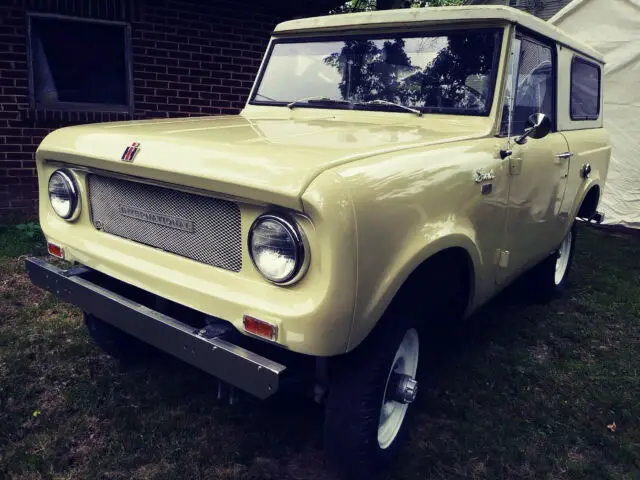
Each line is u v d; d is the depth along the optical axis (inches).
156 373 127.8
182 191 86.2
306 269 74.2
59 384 121.3
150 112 249.6
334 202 71.4
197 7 250.4
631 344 160.4
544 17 560.4
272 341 76.5
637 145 298.0
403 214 82.1
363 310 76.9
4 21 215.3
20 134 226.2
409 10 124.8
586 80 172.6
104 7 230.5
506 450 108.7
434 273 97.8
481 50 117.6
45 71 230.4
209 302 82.5
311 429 111.3
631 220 304.3
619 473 105.4
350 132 104.1
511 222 121.0
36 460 97.2
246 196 76.5
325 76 135.0
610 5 294.4
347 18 132.6
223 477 97.1
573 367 144.3
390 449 97.5
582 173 165.5
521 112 127.3
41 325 146.7
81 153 97.5
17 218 227.8
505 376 137.1
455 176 95.7
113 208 99.3
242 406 116.9
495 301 186.2
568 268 194.7
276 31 144.3
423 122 118.6
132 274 93.1
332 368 88.0
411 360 102.0
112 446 102.7
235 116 135.5
